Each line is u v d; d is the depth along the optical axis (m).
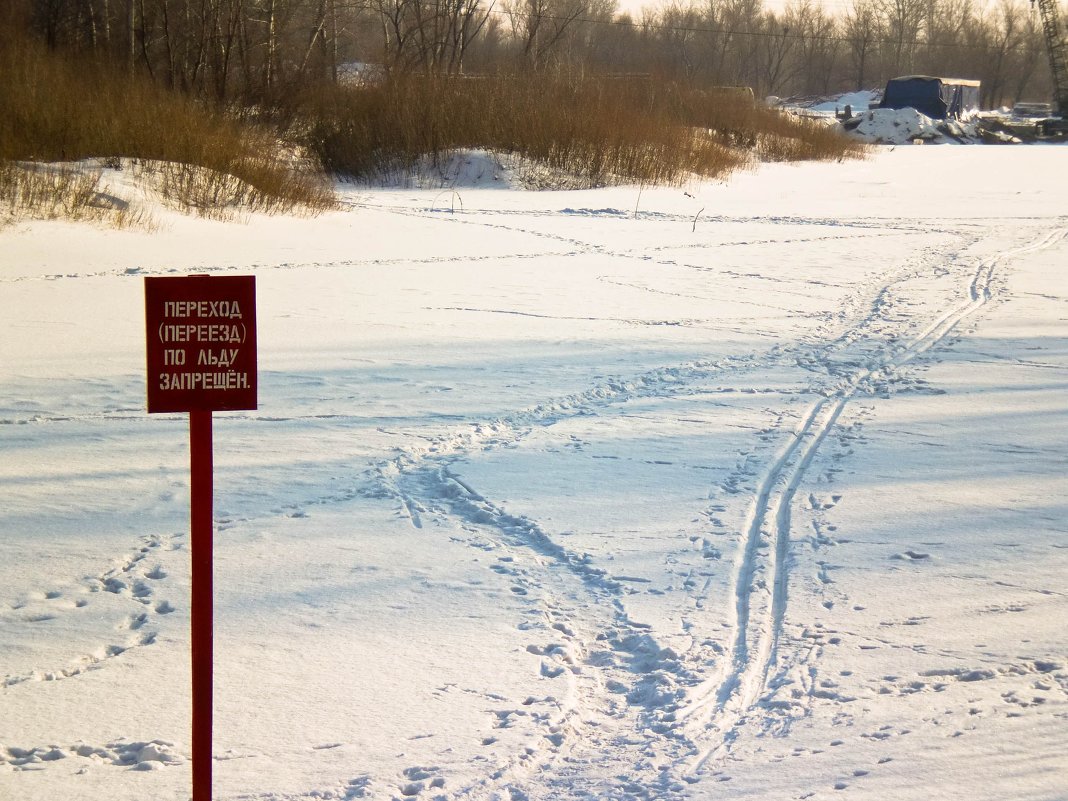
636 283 14.76
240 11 35.16
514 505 6.34
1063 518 6.12
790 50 120.88
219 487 6.64
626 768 3.67
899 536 5.86
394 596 5.09
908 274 15.74
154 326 3.07
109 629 4.71
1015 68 124.81
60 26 35.47
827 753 3.70
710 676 4.30
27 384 9.02
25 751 3.75
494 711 4.06
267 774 3.62
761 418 8.31
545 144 31.53
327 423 8.07
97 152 21.84
